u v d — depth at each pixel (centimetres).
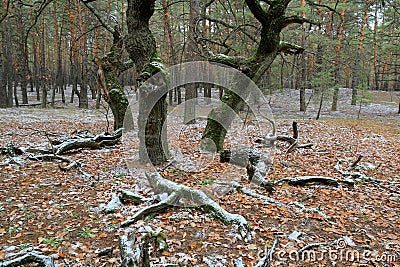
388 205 494
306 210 452
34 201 463
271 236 374
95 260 316
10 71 1948
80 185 532
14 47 2381
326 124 1413
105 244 347
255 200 479
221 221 397
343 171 664
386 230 410
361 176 618
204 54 742
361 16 2223
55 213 423
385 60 2741
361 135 1160
